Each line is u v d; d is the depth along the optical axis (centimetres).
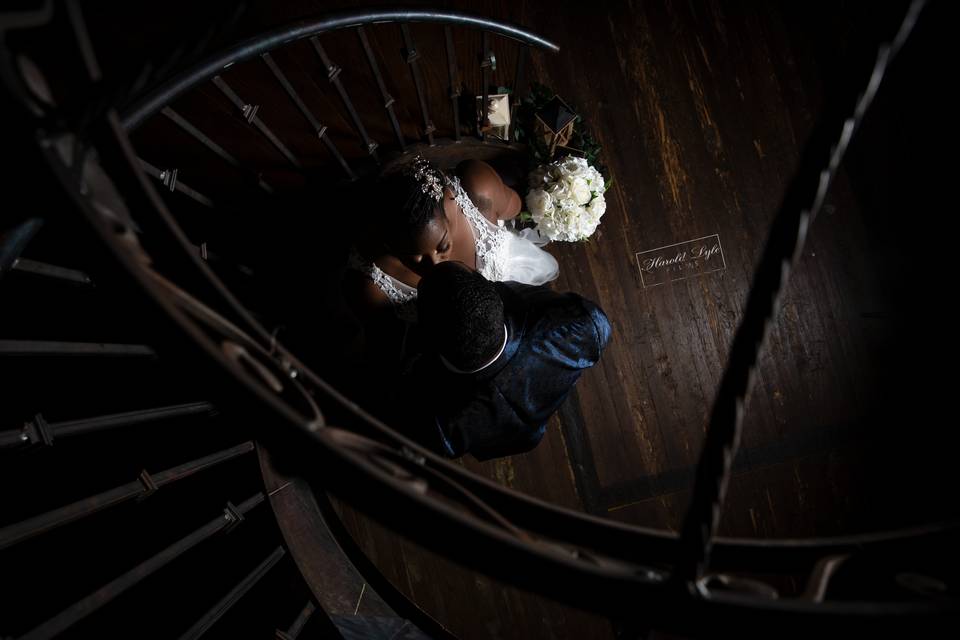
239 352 92
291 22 224
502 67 360
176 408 203
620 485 359
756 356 74
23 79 87
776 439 372
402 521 82
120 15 286
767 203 375
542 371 226
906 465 364
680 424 363
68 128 83
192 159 302
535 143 305
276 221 305
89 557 243
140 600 244
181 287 101
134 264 79
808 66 380
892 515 362
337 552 281
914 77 391
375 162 300
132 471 254
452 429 229
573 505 356
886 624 73
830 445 370
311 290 302
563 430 360
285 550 251
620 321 369
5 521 239
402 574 332
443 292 202
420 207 226
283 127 314
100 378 247
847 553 97
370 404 265
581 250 370
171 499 262
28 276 203
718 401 76
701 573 79
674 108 378
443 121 323
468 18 269
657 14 382
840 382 375
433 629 304
